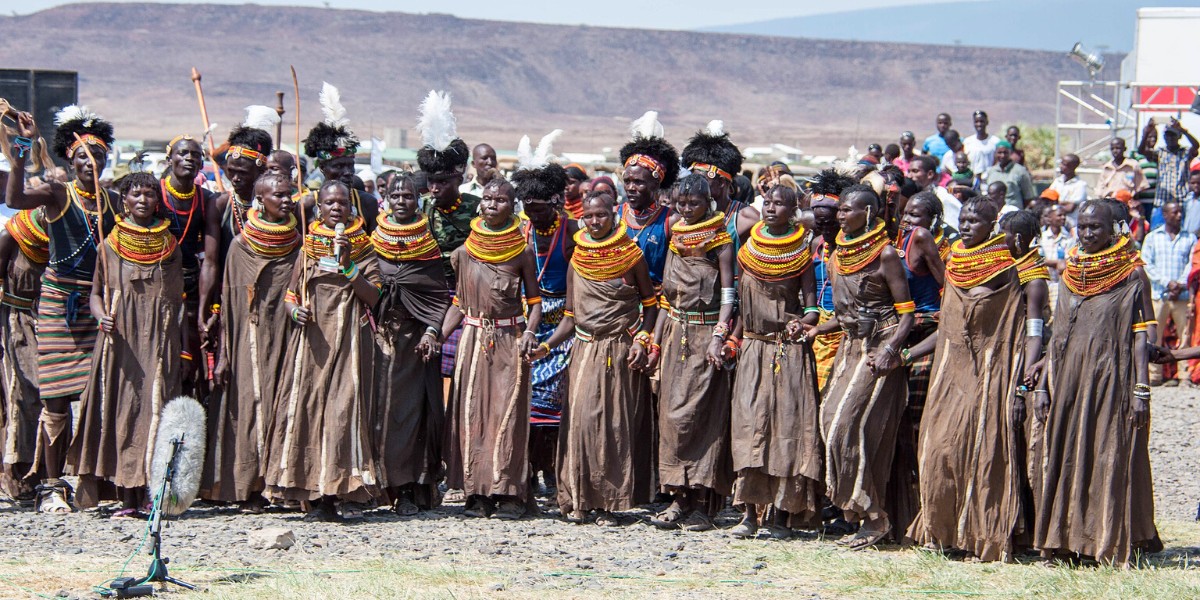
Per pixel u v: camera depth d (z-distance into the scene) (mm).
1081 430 24516
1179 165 55969
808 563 24953
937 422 25578
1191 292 49812
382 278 29000
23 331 29516
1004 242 25125
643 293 28312
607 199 27766
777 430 26891
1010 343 25188
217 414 28734
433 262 29266
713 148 29234
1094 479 24516
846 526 28047
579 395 28156
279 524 27828
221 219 29578
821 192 27672
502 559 24969
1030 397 25453
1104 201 24547
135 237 27953
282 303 28344
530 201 29016
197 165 29000
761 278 26969
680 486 27766
